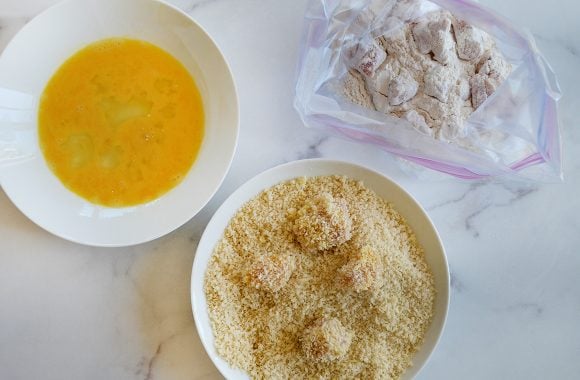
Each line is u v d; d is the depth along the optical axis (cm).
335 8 47
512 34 46
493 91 46
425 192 50
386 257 45
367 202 47
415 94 46
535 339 50
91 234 45
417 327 46
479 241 50
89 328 47
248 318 46
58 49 45
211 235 45
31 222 47
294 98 48
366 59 46
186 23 45
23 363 47
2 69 44
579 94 50
